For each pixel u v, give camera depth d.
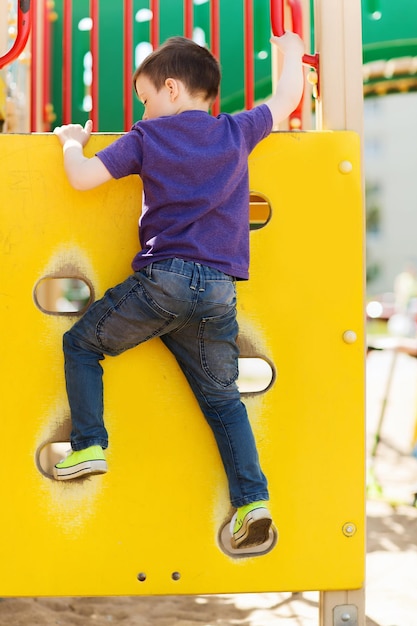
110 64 4.85
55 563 2.21
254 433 2.25
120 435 2.22
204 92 2.19
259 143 2.27
